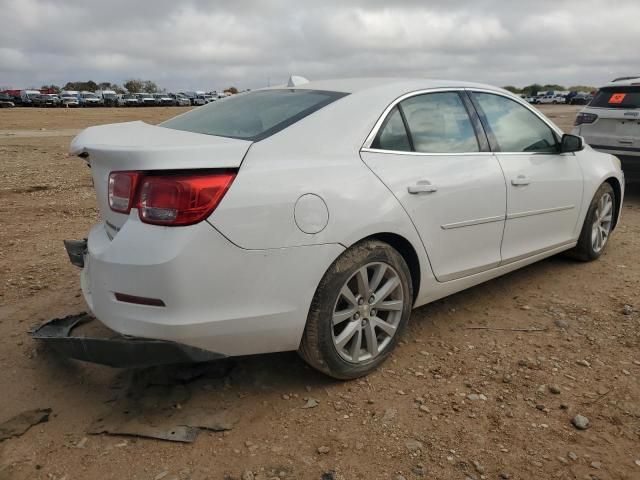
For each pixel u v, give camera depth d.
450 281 3.54
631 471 2.39
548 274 4.75
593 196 4.79
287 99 3.30
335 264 2.83
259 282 2.59
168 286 2.42
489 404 2.86
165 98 68.88
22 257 5.11
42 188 8.70
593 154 4.96
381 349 3.16
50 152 13.86
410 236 3.13
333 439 2.59
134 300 2.50
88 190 8.61
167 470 2.38
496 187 3.67
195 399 2.88
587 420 2.71
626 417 2.76
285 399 2.90
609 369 3.20
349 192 2.84
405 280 3.17
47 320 3.77
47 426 2.67
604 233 5.15
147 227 2.45
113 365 2.62
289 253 2.63
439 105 3.57
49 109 46.28
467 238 3.55
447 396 2.93
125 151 2.46
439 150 3.43
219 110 3.46
